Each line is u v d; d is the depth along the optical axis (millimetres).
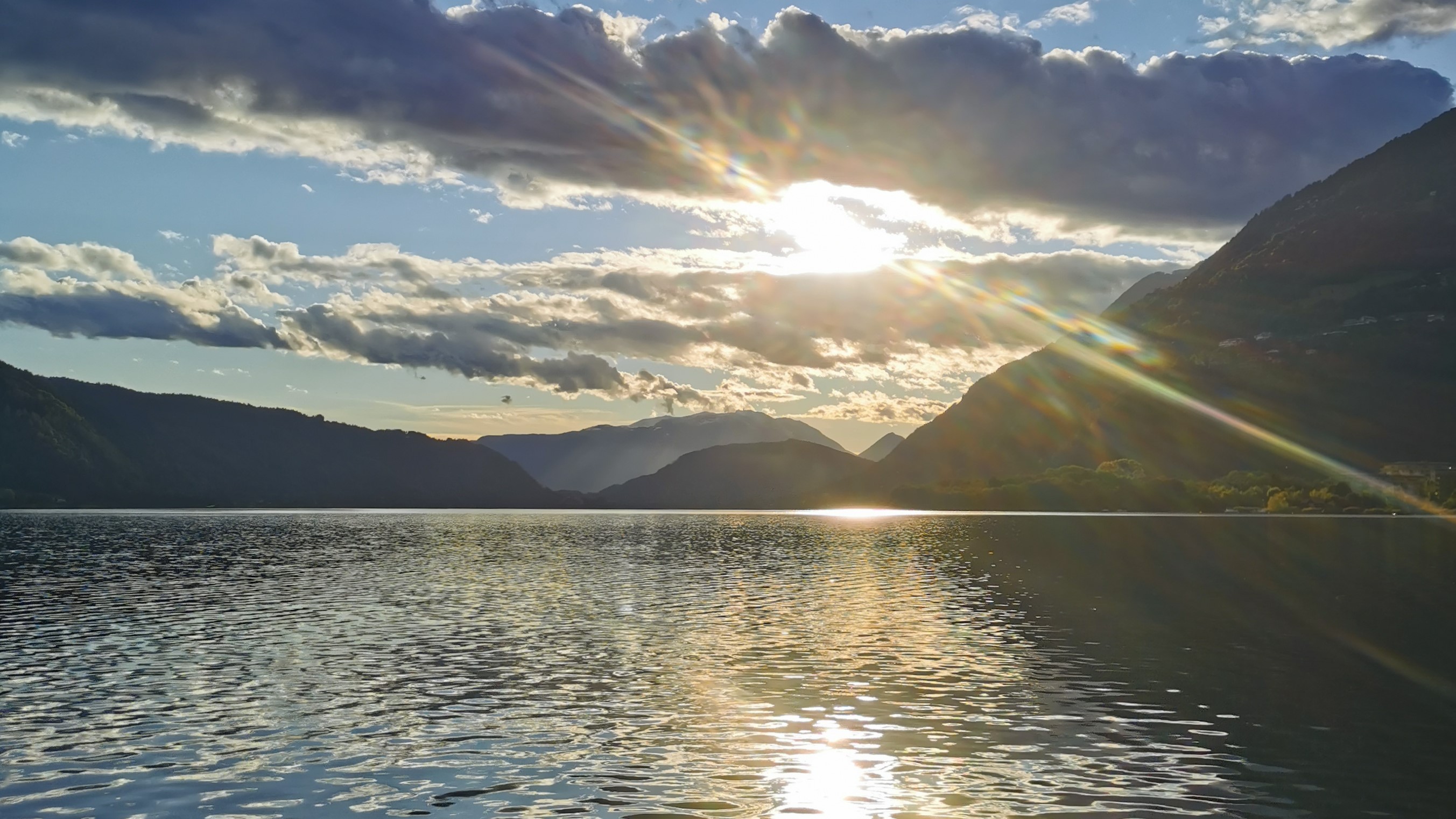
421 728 32500
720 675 41500
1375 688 40156
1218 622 59406
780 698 36938
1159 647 49656
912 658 45656
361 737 31359
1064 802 25359
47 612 62531
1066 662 45094
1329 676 42656
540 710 35031
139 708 35344
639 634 53375
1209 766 28641
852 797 25641
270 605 67125
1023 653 47312
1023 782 26938
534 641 50688
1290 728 33125
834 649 48125
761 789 26172
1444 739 31812
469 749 29938
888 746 30359
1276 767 28656
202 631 54438
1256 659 46781
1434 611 66250
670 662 44406
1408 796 26125
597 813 24453
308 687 38938
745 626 56688
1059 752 29844
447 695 37406
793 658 45625
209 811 24625
